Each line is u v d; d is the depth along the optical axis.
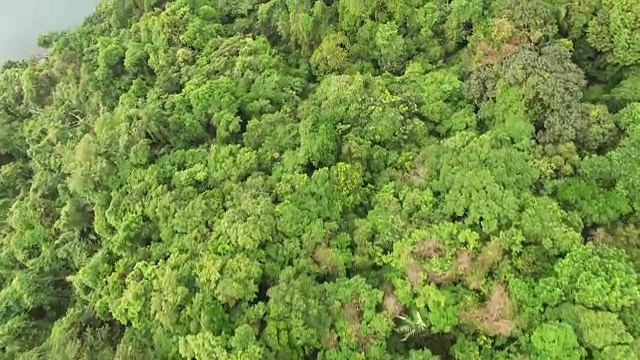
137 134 31.94
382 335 23.94
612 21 29.88
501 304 23.16
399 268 24.98
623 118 27.64
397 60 34.78
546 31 30.31
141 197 30.44
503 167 26.02
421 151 28.45
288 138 30.80
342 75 32.69
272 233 26.75
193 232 27.58
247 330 23.58
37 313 33.44
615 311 21.73
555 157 26.77
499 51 30.06
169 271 26.28
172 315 25.50
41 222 34.91
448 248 24.31
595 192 25.77
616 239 24.81
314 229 26.59
